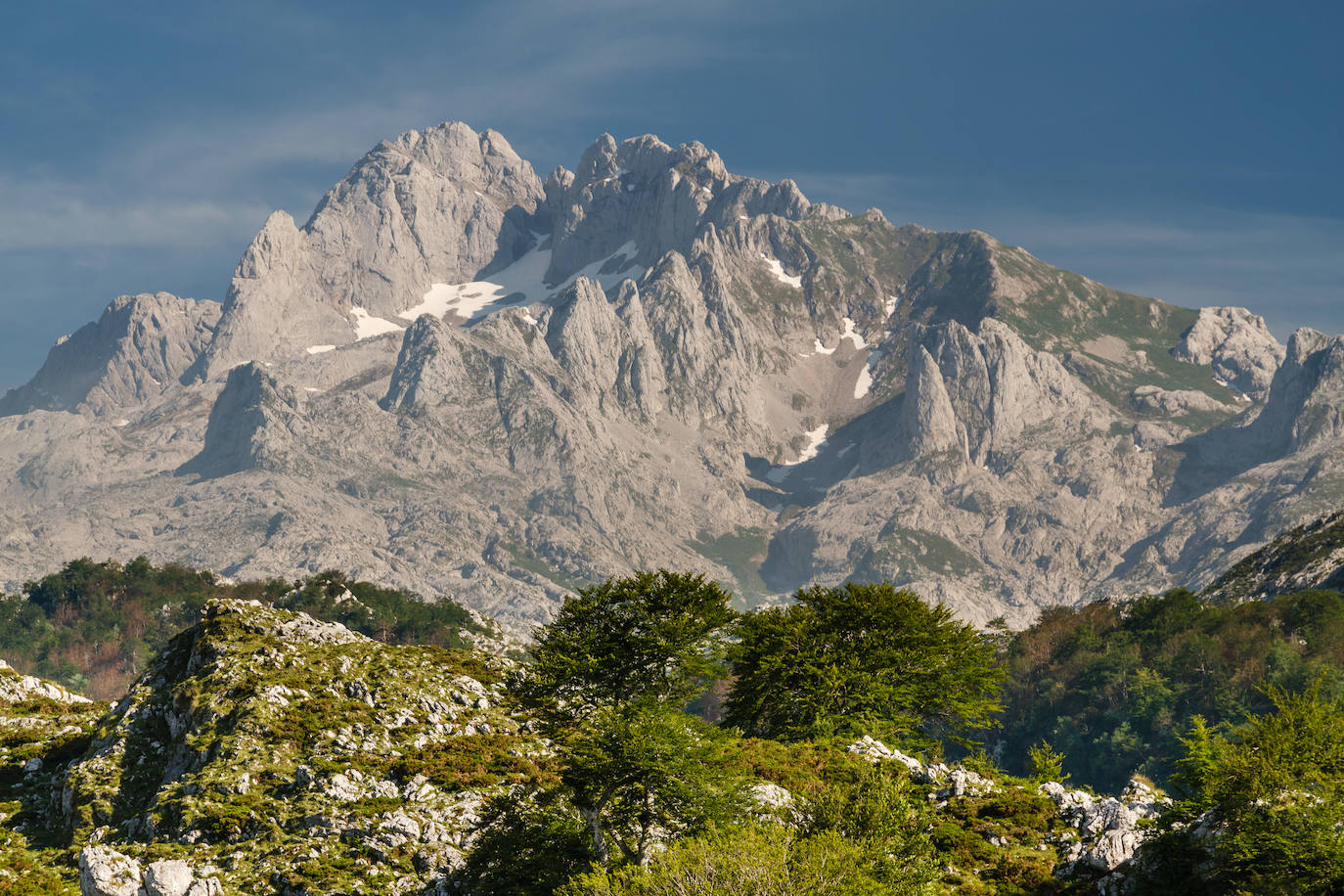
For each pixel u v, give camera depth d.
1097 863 44.62
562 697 52.09
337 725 60.53
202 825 52.31
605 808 47.94
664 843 45.97
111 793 58.09
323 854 50.25
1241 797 39.44
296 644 69.12
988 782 55.78
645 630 51.50
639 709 47.88
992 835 49.72
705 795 46.25
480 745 61.06
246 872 48.91
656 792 46.53
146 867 47.25
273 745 58.31
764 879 36.94
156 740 62.59
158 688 67.12
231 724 60.00
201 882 46.72
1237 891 38.25
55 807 59.19
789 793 52.28
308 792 54.66
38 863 52.19
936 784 55.62
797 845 38.66
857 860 39.28
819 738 64.88
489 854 47.91
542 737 62.84
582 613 52.44
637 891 37.72
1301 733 40.62
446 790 55.78
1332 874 36.00
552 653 51.91
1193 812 42.12
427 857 50.19
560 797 47.91
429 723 62.88
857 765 55.16
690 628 51.62
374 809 53.38
